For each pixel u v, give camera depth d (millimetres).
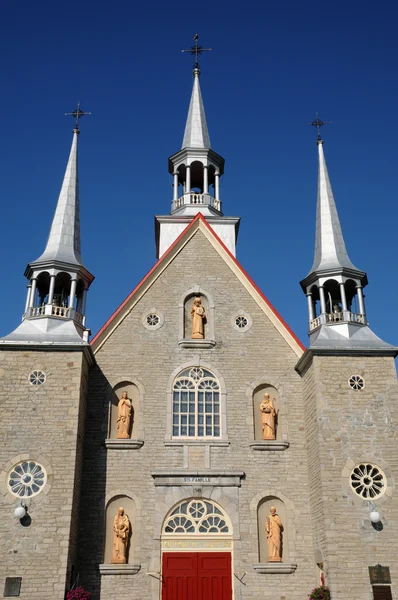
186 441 27188
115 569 24703
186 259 31266
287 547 25750
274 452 27312
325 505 24281
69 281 30172
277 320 29891
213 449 27188
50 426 25047
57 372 26078
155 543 25375
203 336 29656
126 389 28344
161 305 30047
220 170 39656
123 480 26359
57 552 22938
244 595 24797
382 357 27109
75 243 31219
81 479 26094
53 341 26594
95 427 27281
